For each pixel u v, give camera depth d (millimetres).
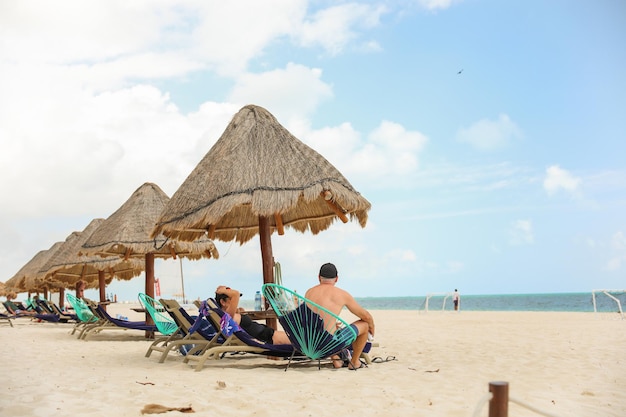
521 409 4395
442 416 4121
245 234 9977
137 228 11648
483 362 7242
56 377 5684
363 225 8297
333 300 6234
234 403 4477
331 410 4273
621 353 8203
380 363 7078
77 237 16859
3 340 11016
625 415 4250
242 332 6469
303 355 6707
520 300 108812
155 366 6738
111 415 3980
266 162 7633
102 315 11016
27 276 24281
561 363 7133
